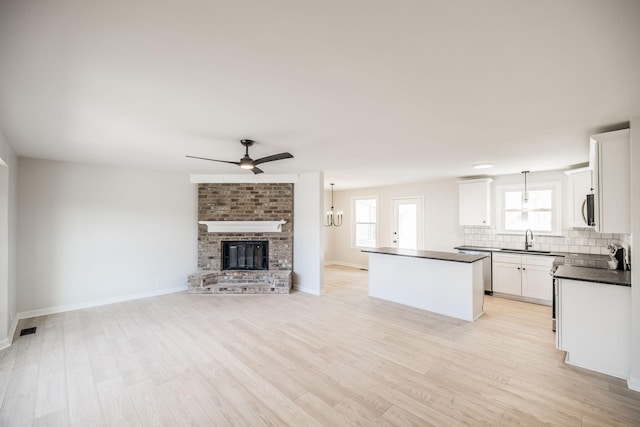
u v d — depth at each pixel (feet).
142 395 7.95
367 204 28.02
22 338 11.58
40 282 14.21
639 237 8.05
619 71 5.62
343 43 4.76
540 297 16.28
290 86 6.36
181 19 4.15
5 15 3.98
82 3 3.79
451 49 4.93
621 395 7.93
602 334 9.07
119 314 14.39
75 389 8.21
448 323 13.33
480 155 13.25
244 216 19.34
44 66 5.47
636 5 3.77
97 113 7.94
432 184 22.86
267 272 19.01
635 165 8.05
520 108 7.59
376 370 9.22
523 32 4.43
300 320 13.62
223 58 5.23
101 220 15.98
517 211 18.76
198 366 9.46
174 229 18.61
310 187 18.61
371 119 8.46
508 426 6.77
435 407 7.44
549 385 8.41
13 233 12.64
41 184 14.26
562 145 11.33
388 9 3.95
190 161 14.80
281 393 8.04
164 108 7.59
